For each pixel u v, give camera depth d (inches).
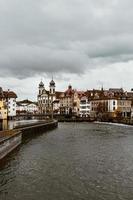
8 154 2160.4
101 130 4571.9
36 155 2138.3
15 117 7327.8
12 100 7746.1
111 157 2071.9
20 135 2800.2
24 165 1788.9
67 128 5142.7
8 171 1635.1
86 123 7101.4
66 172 1624.0
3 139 2020.2
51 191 1296.8
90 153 2247.8
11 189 1321.4
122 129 4753.9
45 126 4456.2
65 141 3048.7
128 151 2348.7
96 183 1417.3
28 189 1323.8
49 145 2706.7
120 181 1450.5
